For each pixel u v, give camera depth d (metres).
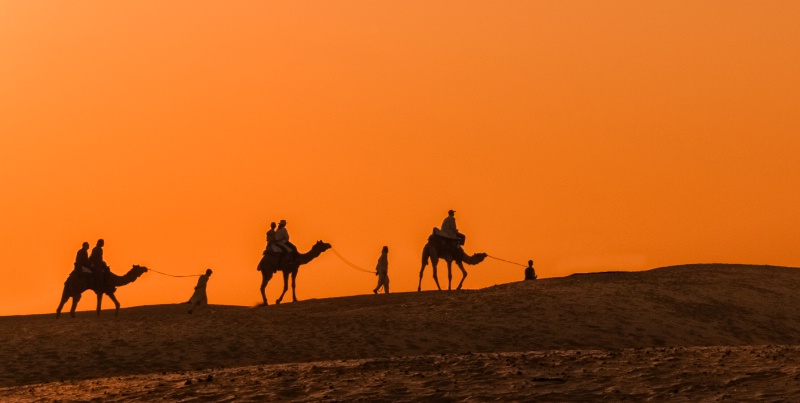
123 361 67.38
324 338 73.62
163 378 53.84
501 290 92.38
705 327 79.62
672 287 91.31
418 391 45.91
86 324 79.69
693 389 44.06
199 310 93.19
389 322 78.62
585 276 99.12
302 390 47.53
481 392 45.09
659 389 44.34
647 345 74.06
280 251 99.00
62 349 70.38
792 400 41.22
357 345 71.62
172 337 73.56
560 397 43.69
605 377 47.19
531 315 80.81
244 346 71.12
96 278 88.44
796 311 85.38
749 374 46.28
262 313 83.44
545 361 52.25
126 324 79.00
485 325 78.00
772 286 93.69
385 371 51.22
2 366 66.19
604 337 75.75
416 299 92.94
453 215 101.44
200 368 65.50
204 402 46.41
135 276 89.88
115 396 48.81
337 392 46.56
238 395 47.25
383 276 103.00
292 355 69.00
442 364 52.56
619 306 83.75
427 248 100.94
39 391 52.62
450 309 83.56
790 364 48.28
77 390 51.88
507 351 71.19
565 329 77.19
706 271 101.25
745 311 84.31
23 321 83.94
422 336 74.50
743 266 107.81
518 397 43.91
